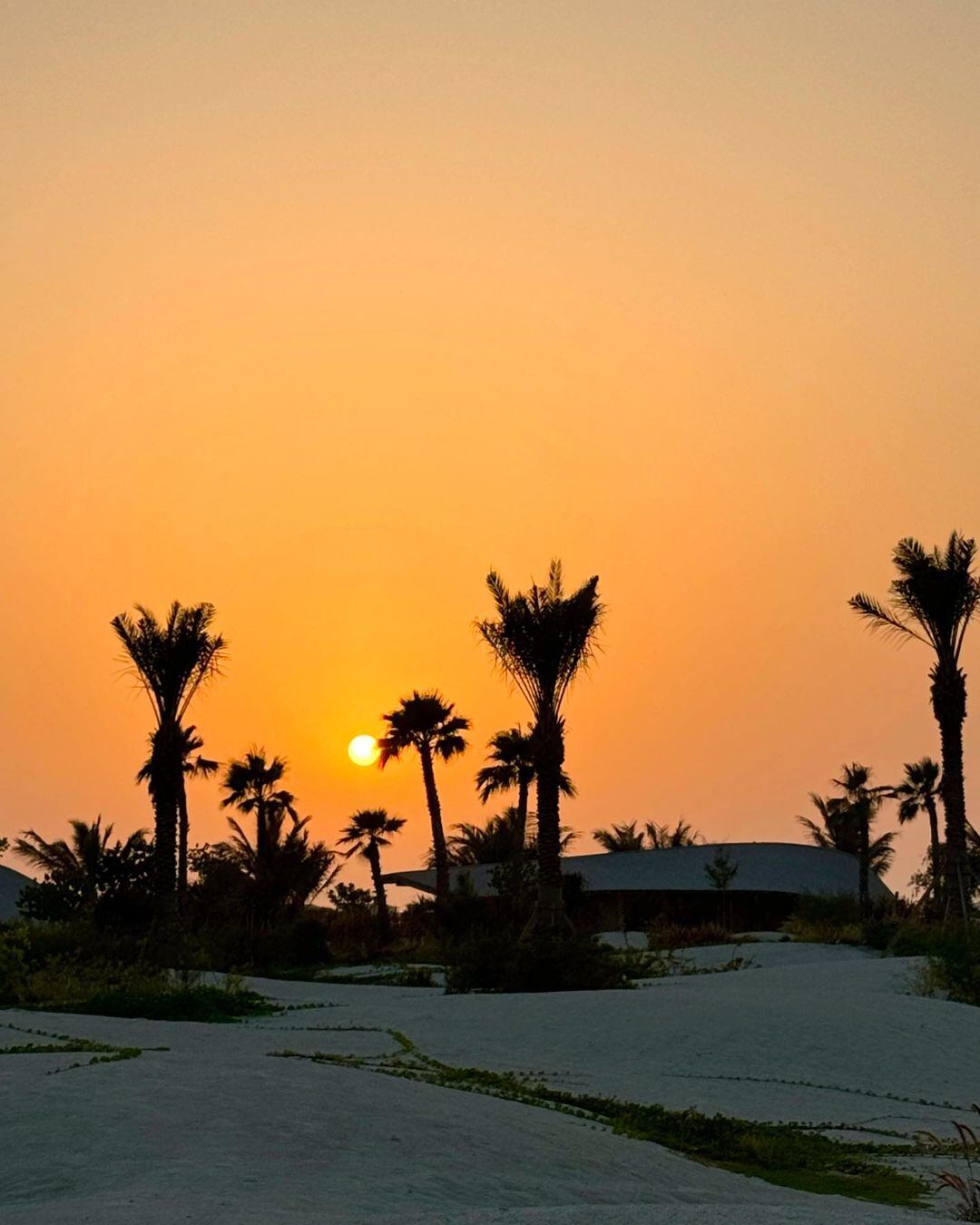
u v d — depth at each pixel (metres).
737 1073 22.48
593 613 43.91
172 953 37.22
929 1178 15.93
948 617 45.16
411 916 61.59
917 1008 26.78
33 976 32.25
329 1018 28.50
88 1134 12.97
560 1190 12.73
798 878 72.06
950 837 44.84
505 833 75.25
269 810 65.25
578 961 34.75
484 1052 23.91
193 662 47.47
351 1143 13.36
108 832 47.16
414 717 64.88
